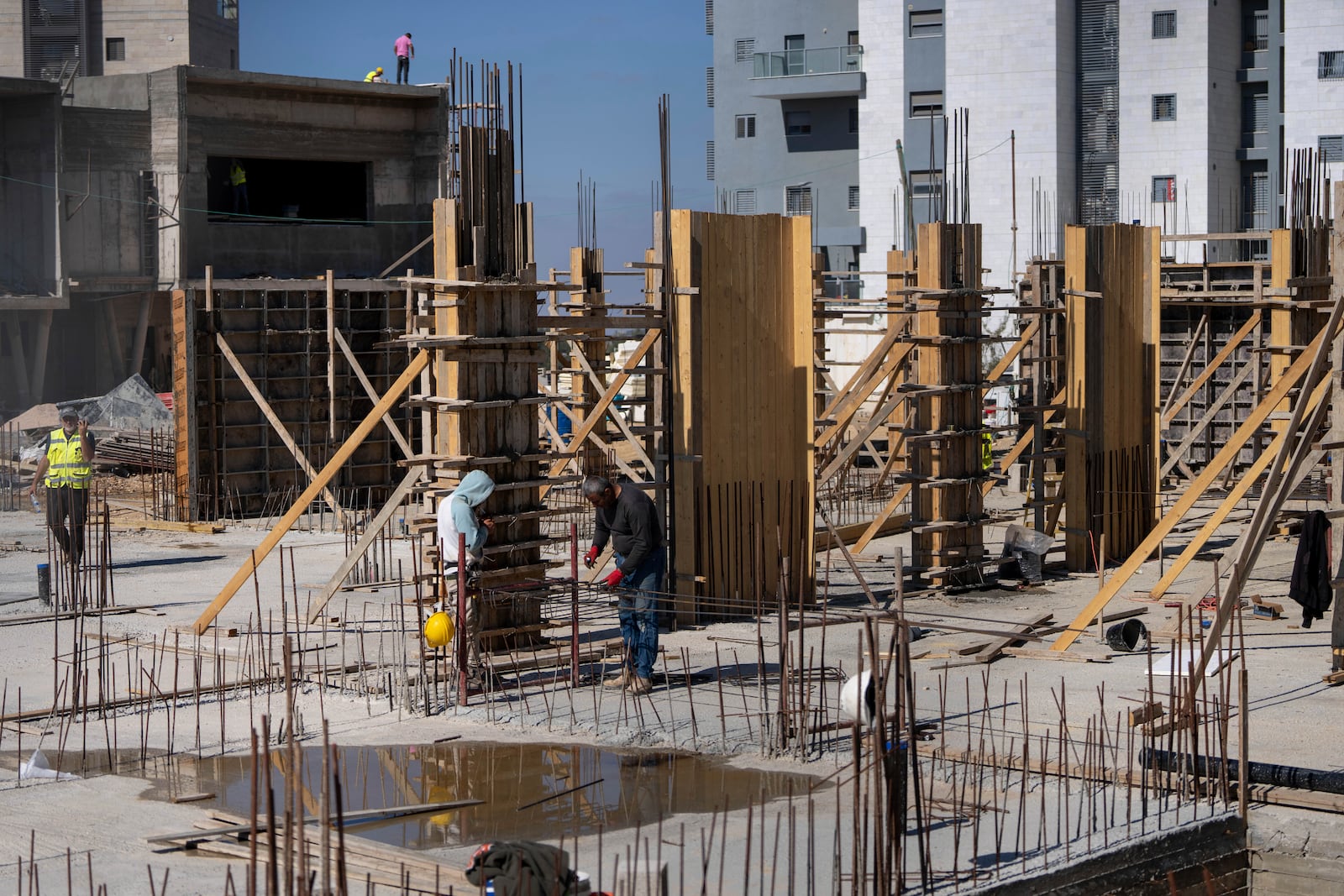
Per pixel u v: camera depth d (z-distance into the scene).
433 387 14.10
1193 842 8.45
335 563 19.27
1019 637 12.48
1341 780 8.87
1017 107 53.00
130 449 29.28
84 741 10.06
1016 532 17.33
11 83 34.12
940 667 12.64
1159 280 19.55
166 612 15.80
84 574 16.09
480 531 12.18
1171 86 52.47
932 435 16.36
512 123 12.95
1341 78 50.09
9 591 17.33
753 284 15.06
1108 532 18.56
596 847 8.20
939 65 54.91
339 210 39.22
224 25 62.94
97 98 34.94
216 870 7.86
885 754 7.23
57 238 34.78
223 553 20.45
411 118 35.66
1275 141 52.66
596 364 23.64
